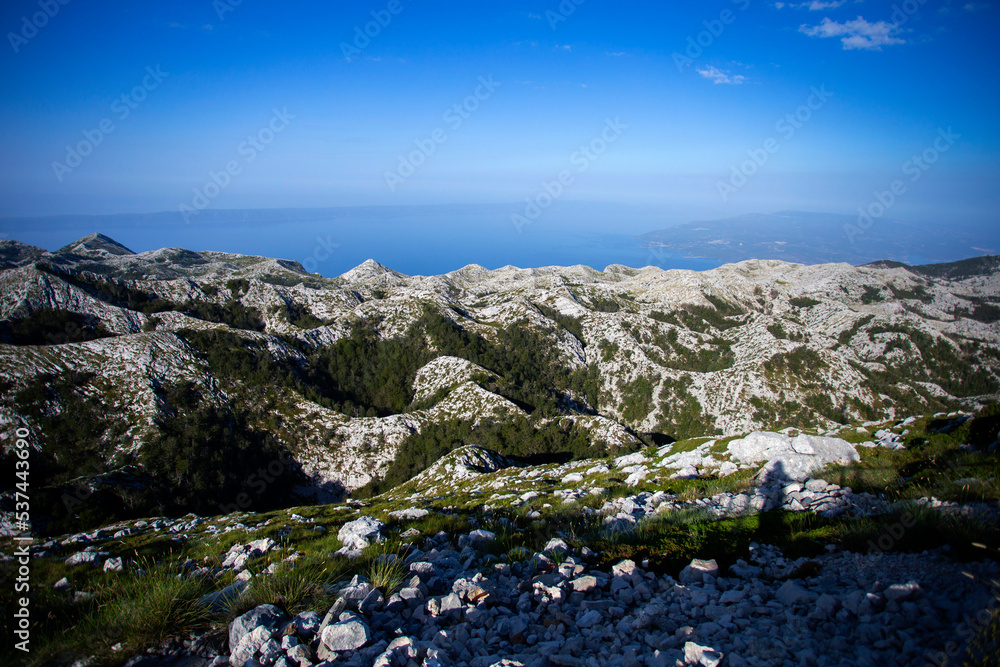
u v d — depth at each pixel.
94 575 12.87
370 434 117.25
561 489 21.66
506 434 111.75
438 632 6.78
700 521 11.25
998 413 14.72
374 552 11.00
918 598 6.16
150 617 7.04
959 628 5.27
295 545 14.08
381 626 7.19
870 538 8.48
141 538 19.28
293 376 135.75
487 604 7.85
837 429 20.78
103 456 89.81
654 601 7.53
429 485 57.06
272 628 6.94
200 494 90.44
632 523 12.30
